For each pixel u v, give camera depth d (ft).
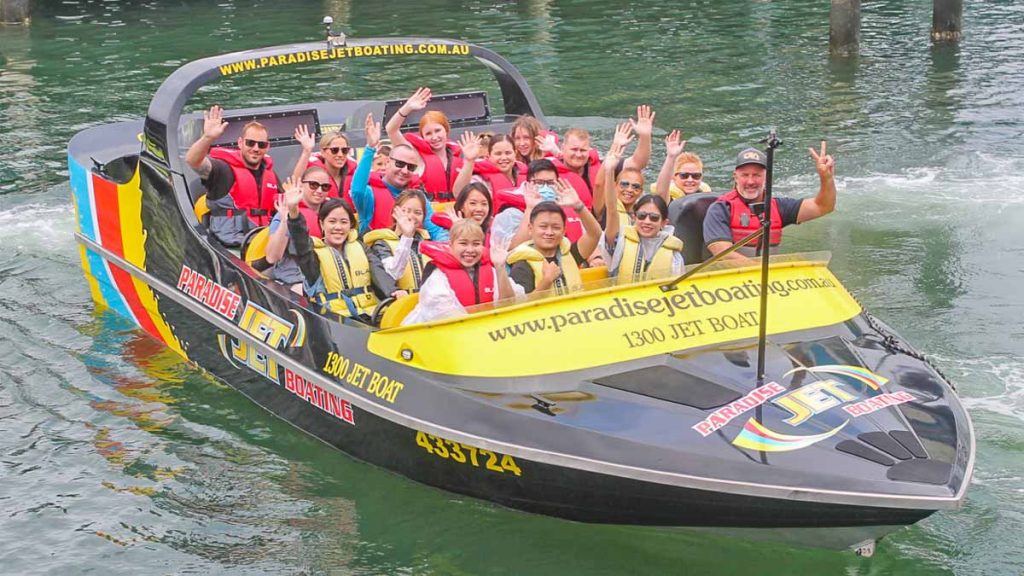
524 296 21.11
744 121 46.52
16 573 19.81
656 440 18.66
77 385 26.50
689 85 52.49
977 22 65.46
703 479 18.07
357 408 21.88
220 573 19.81
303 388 23.35
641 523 19.49
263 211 28.07
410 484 22.21
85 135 32.63
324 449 23.68
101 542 20.70
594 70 55.67
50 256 34.04
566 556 20.01
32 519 21.38
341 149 27.55
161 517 21.48
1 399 25.85
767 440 18.34
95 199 29.63
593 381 19.98
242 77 53.67
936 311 28.86
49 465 23.24
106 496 22.16
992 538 20.11
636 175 25.13
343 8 73.51
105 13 72.23
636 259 22.63
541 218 22.00
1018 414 23.66
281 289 24.11
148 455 23.61
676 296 21.33
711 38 62.44
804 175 39.63
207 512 21.61
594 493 19.21
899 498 17.26
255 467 23.08
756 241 23.40
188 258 26.48
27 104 50.08
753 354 20.45
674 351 20.47
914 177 39.45
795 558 19.86
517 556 20.07
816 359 20.39
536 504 20.26
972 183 38.70
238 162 27.91
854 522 17.84
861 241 33.86
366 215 26.99
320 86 52.13
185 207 26.37
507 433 19.60
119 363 27.53
